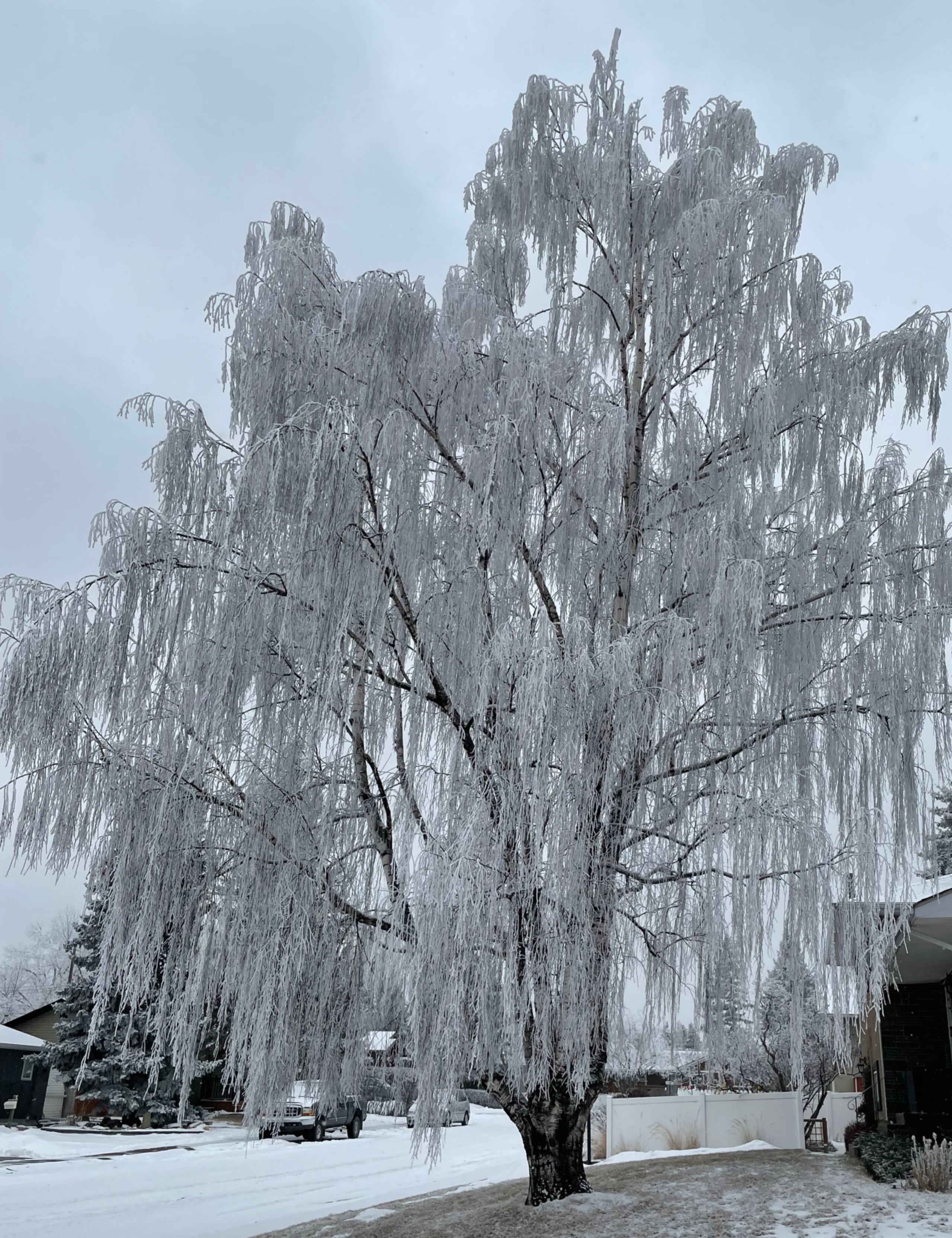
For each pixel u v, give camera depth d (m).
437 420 8.34
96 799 7.17
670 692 7.19
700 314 9.42
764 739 7.82
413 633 7.91
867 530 8.16
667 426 9.47
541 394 7.80
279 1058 7.51
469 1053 7.04
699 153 9.66
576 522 8.20
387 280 7.89
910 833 7.47
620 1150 14.89
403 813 7.53
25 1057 25.86
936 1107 13.72
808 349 9.16
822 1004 7.42
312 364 7.93
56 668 6.99
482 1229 8.48
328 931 8.01
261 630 7.35
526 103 10.51
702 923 7.23
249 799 7.61
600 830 7.33
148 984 7.32
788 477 9.00
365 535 7.70
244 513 7.39
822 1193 9.32
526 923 7.09
